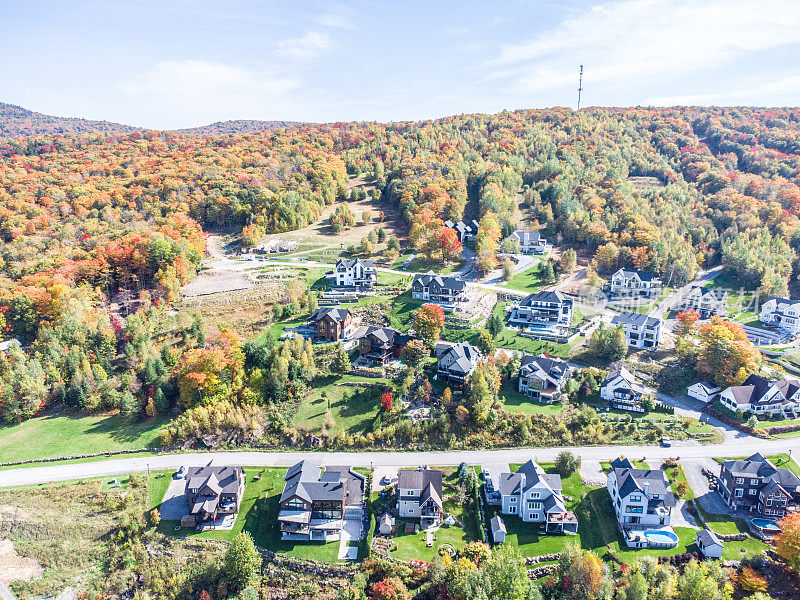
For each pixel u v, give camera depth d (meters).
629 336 130.25
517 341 127.50
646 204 198.50
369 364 116.00
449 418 100.00
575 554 71.62
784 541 71.75
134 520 80.38
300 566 75.19
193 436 99.12
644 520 80.19
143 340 120.56
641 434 99.31
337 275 152.88
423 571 72.81
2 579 72.19
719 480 88.12
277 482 89.00
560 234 195.00
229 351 109.81
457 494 85.25
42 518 81.00
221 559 75.38
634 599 66.00
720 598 65.88
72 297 129.62
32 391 105.25
